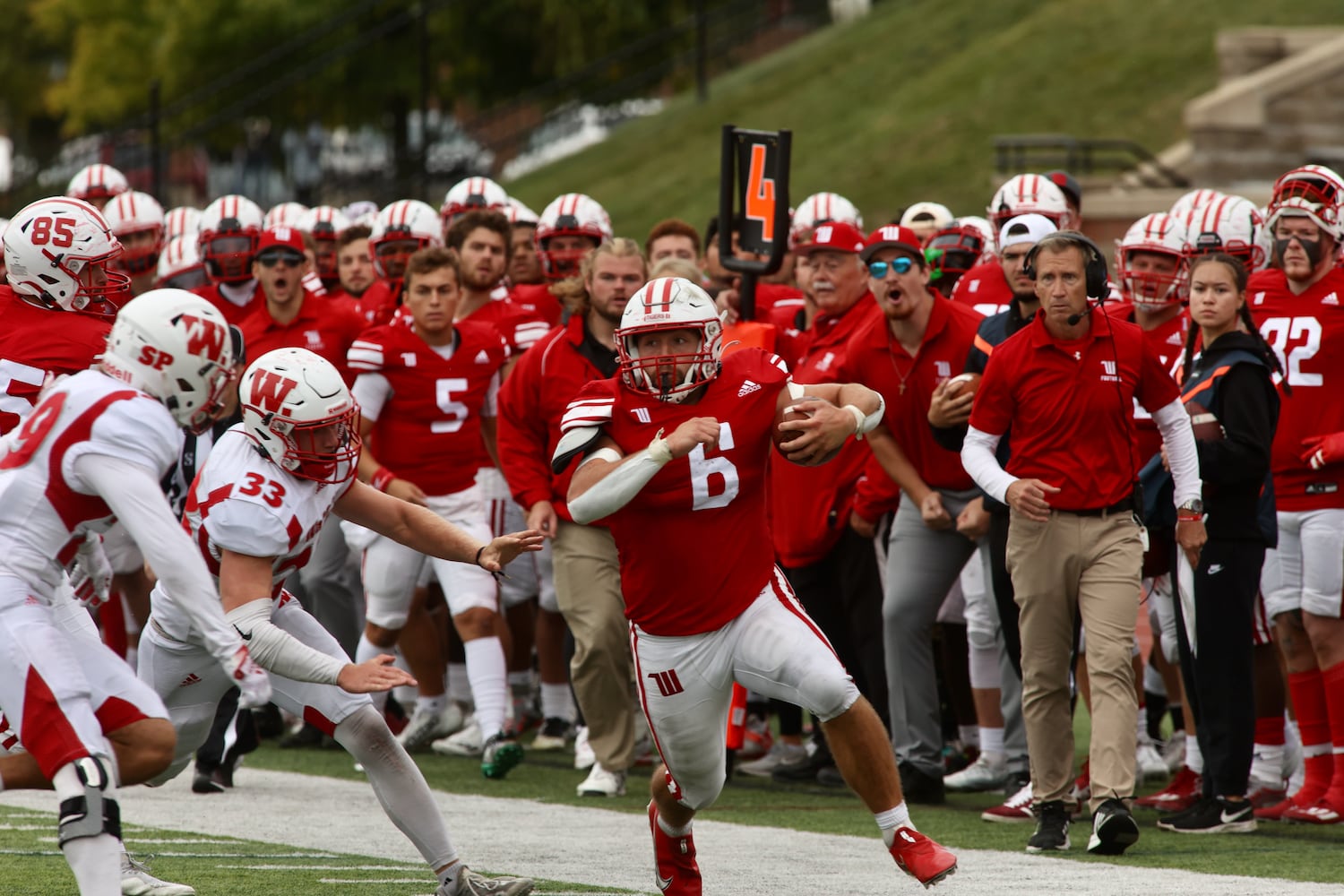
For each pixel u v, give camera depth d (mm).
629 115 95125
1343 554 23000
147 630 16828
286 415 15453
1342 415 23422
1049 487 20234
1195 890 17438
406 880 18203
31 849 19984
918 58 79000
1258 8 71938
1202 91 66938
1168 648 24609
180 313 14422
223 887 17719
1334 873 18688
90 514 14453
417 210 33875
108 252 19703
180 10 96312
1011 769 24094
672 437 15461
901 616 24594
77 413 14156
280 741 32125
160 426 14305
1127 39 72500
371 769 16484
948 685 28438
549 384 24938
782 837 21719
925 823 23047
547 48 95938
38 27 135125
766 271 26844
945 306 24453
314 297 30516
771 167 26734
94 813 13773
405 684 15289
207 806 24234
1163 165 60000
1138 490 20750
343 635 30141
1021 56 74312
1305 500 23281
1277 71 58906
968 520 23391
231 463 15844
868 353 24594
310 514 16016
